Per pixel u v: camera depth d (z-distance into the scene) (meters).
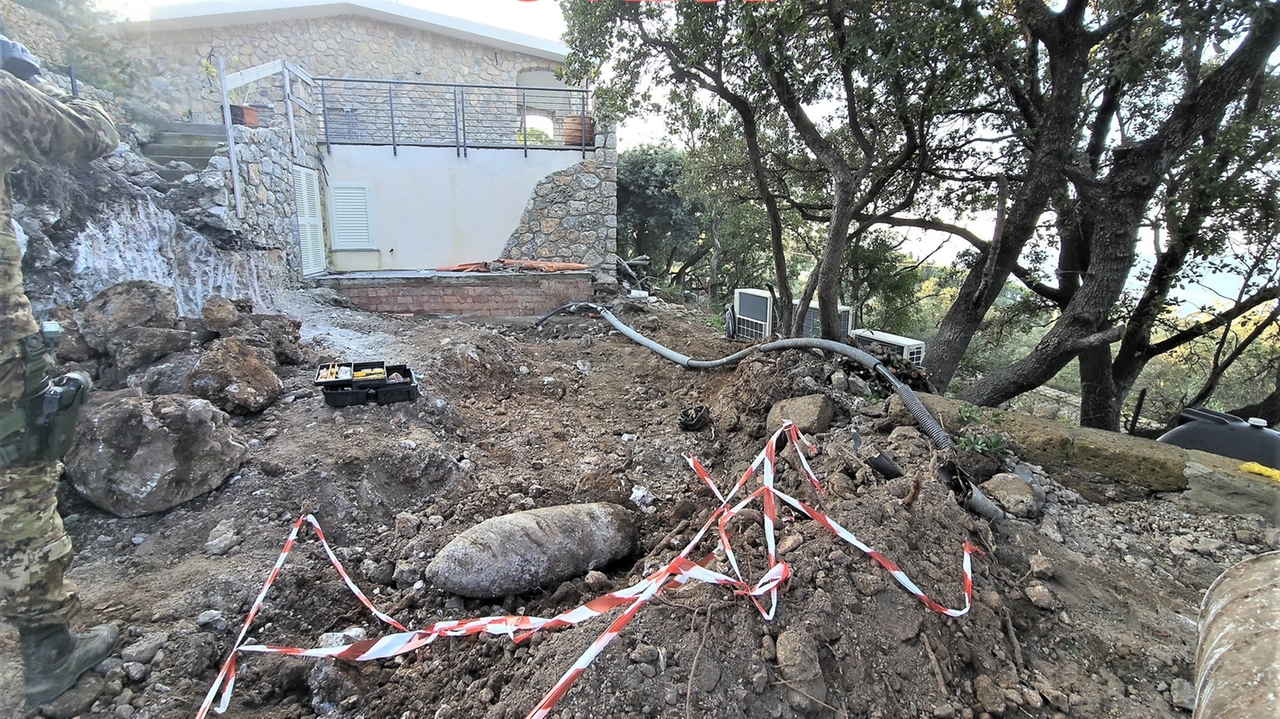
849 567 2.38
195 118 7.73
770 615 2.15
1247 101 6.86
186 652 2.23
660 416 5.36
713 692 1.92
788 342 5.62
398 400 4.27
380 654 2.03
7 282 1.82
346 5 11.73
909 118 6.42
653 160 17.17
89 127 2.22
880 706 1.98
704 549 2.84
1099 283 6.44
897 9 5.06
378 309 8.88
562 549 2.91
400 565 2.88
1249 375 10.94
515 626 2.06
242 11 11.14
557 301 9.52
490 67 13.44
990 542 2.84
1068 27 6.01
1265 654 1.66
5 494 1.83
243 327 4.75
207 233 6.05
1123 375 9.84
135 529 2.92
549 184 10.98
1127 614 2.62
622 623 1.89
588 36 6.34
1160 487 3.56
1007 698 2.10
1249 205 7.19
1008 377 6.87
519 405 5.29
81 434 2.95
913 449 3.62
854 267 12.11
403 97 12.60
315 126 9.59
